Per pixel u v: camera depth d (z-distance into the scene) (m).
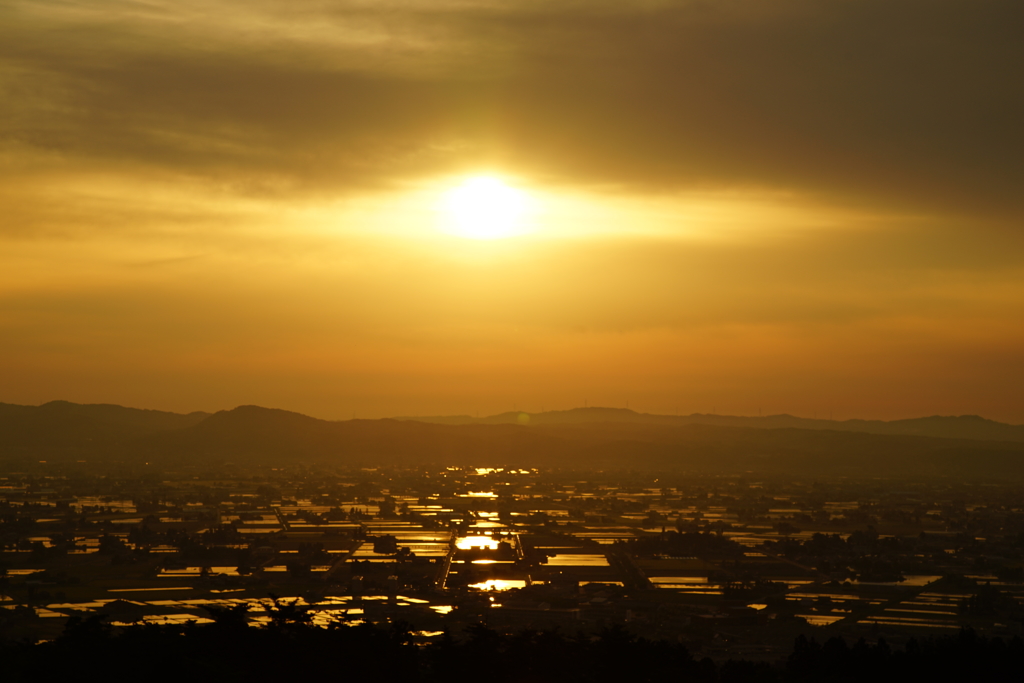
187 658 110.25
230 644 116.31
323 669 116.81
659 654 135.62
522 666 133.62
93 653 112.38
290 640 119.62
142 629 120.12
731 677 136.25
